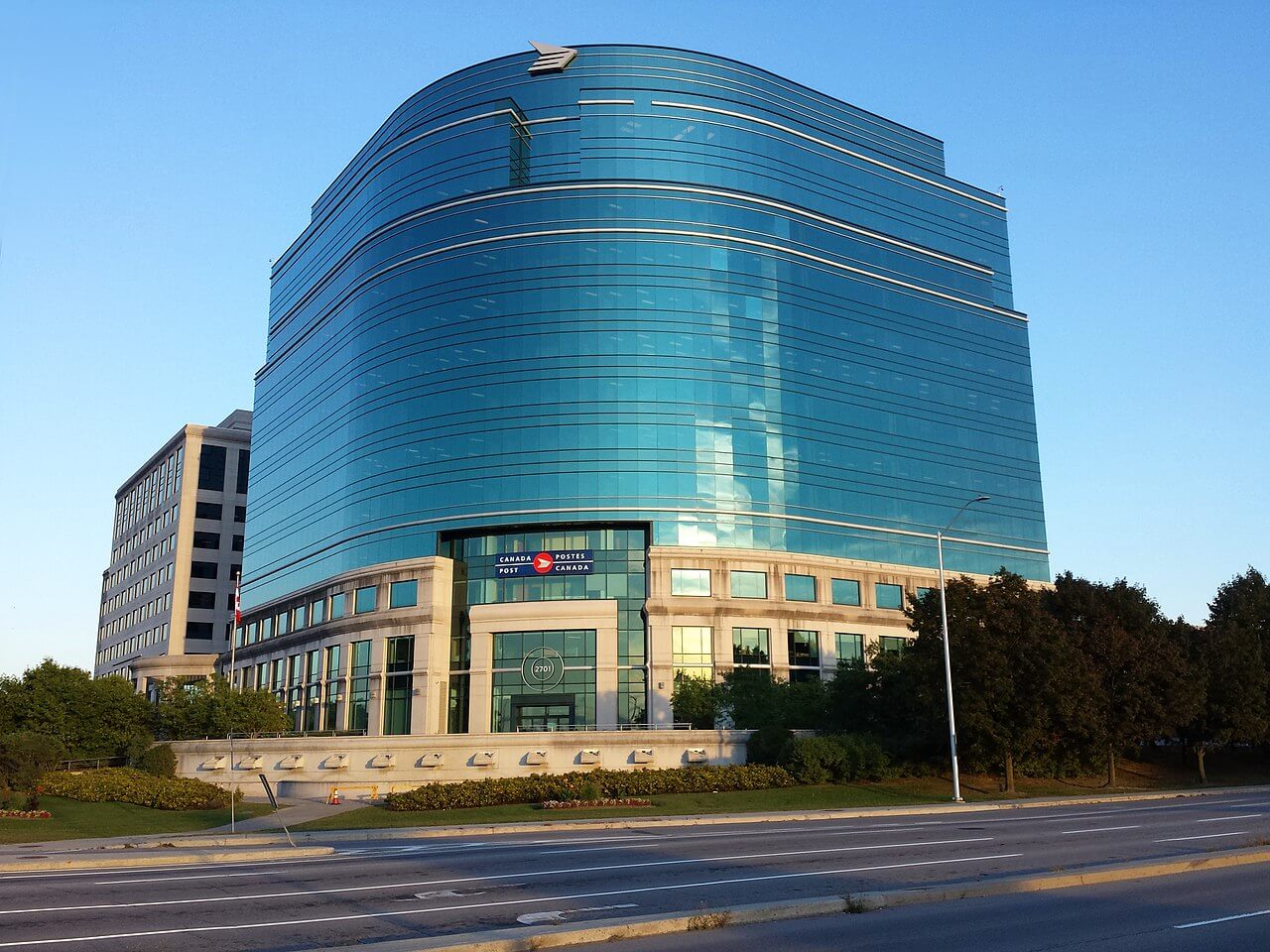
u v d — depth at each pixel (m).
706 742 59.25
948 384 102.44
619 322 87.25
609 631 79.75
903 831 31.58
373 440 92.62
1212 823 31.81
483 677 80.62
